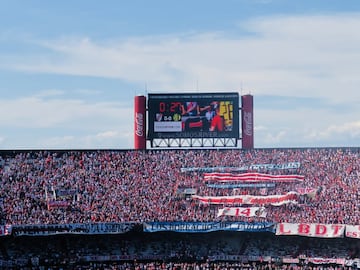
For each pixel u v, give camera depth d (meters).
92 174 145.12
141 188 141.62
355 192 136.50
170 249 134.50
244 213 133.25
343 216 130.00
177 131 152.88
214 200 137.38
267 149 152.00
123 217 132.38
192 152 152.75
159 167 148.12
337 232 126.12
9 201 135.25
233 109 152.50
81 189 140.38
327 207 133.25
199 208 136.25
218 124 152.50
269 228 129.75
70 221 130.50
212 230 130.75
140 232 134.00
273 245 134.25
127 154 151.62
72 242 135.12
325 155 148.50
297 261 129.62
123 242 136.25
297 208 134.00
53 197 137.88
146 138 153.50
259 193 140.62
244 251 133.38
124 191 140.50
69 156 149.88
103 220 131.50
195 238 137.00
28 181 141.62
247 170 147.12
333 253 129.75
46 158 148.62
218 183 143.75
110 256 131.50
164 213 133.75
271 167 147.00
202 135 152.62
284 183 142.50
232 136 152.50
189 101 153.00
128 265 130.62
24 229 127.62
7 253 130.88
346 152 148.50
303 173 144.12
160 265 130.50
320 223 128.12
